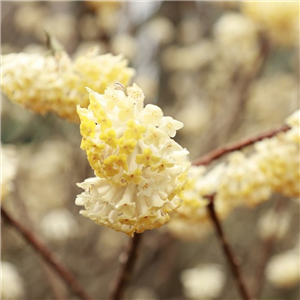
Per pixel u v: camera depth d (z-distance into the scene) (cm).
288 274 63
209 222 32
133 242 28
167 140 19
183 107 85
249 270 80
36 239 32
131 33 80
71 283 33
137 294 82
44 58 27
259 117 83
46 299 73
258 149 29
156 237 61
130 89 19
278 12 56
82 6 80
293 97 79
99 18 73
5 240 72
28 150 78
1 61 28
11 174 30
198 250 89
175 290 89
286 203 55
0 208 31
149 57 88
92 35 77
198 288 64
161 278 80
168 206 20
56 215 63
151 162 18
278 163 28
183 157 19
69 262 71
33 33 92
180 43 91
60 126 76
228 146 29
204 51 80
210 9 90
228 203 31
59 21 81
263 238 58
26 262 74
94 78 26
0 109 72
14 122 77
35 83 27
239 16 67
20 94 27
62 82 26
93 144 18
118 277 30
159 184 19
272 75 93
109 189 19
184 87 87
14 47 91
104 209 19
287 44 62
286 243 80
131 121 18
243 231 88
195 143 79
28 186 77
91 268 73
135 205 19
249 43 66
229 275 87
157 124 19
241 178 29
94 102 18
